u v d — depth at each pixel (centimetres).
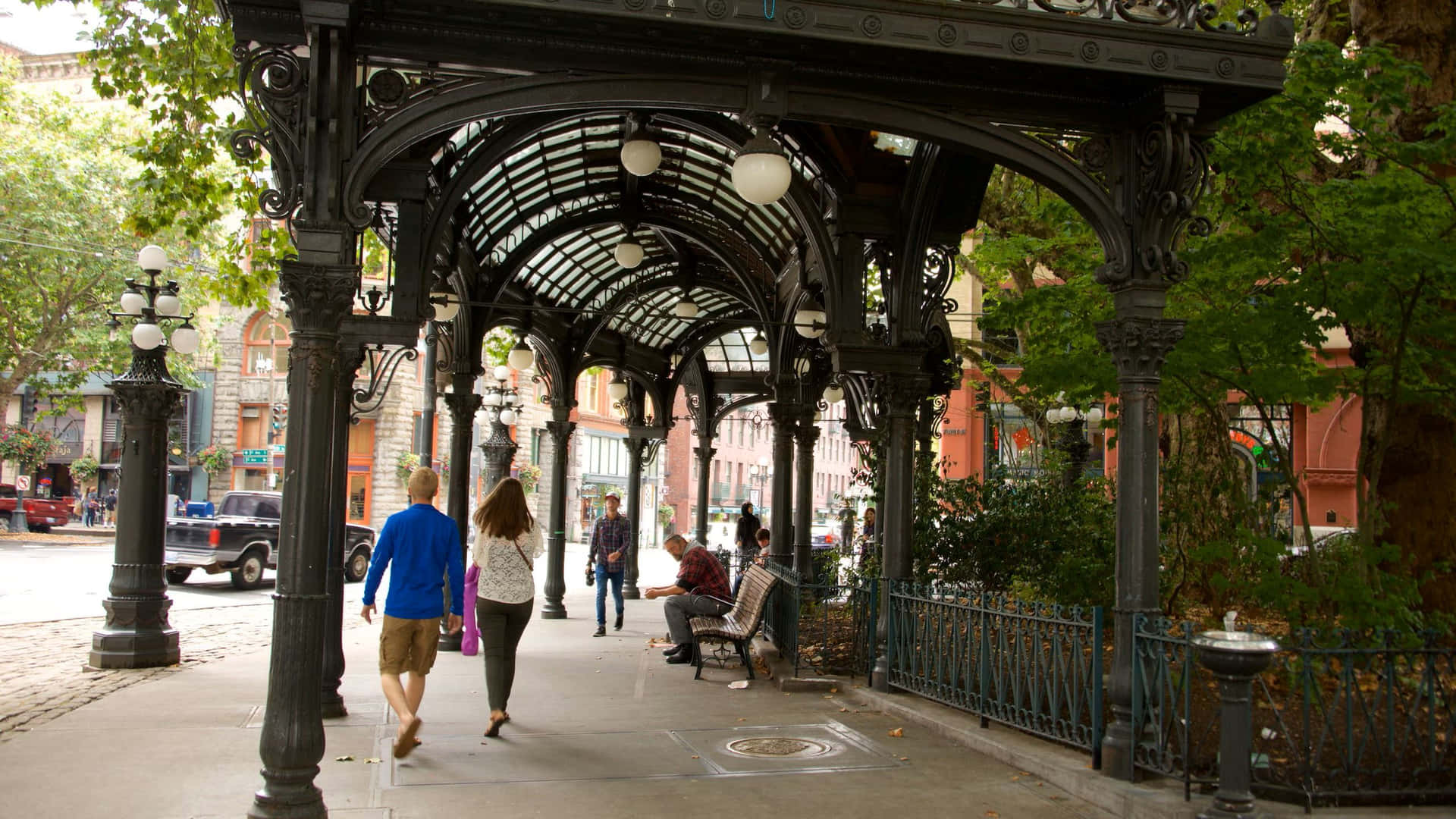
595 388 5228
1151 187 614
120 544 1048
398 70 562
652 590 1102
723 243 1460
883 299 971
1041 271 1836
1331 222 724
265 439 4319
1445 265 643
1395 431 867
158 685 925
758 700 891
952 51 563
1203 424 1131
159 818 518
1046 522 1029
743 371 2148
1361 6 912
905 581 898
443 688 934
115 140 3400
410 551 682
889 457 931
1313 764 536
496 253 1326
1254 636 500
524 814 540
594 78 567
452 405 1269
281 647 510
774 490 1677
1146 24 596
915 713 790
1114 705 603
